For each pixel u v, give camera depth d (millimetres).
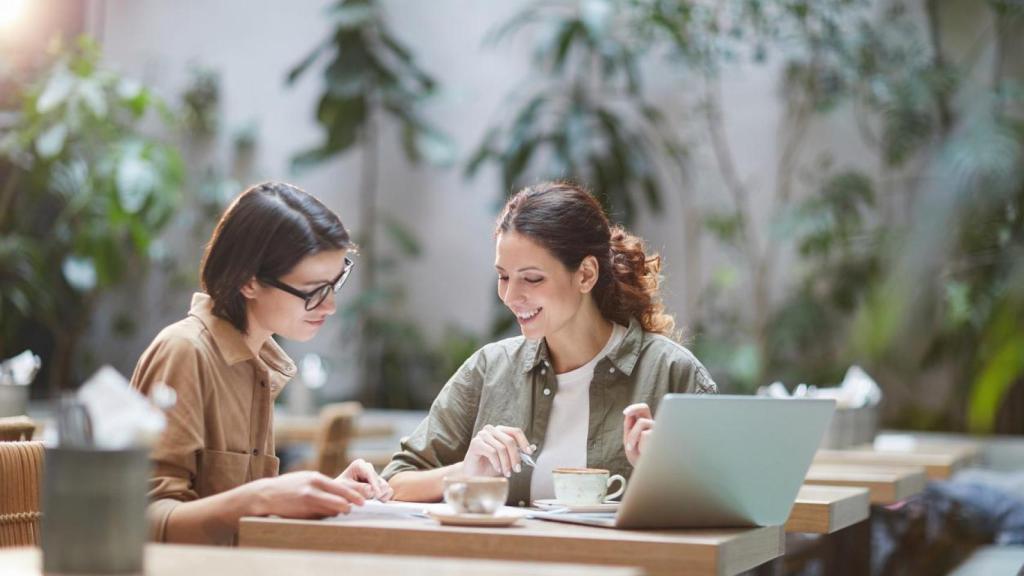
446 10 8977
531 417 2582
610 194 7863
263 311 2295
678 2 7367
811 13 7219
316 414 6434
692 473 1867
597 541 1803
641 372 2561
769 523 2016
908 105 6949
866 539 3658
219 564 1511
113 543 1443
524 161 8031
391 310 8922
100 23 9492
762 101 7934
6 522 2145
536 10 8180
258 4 9312
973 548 4488
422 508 2168
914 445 4898
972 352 5520
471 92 8758
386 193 9078
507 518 1922
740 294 7848
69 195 8328
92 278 8266
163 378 2227
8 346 8164
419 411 8586
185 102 9156
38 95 8211
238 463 2307
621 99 8375
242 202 2285
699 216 8039
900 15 7371
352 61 8539
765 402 1857
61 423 1496
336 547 1912
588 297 2566
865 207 7520
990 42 7156
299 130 9195
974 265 4977
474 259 8836
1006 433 6543
